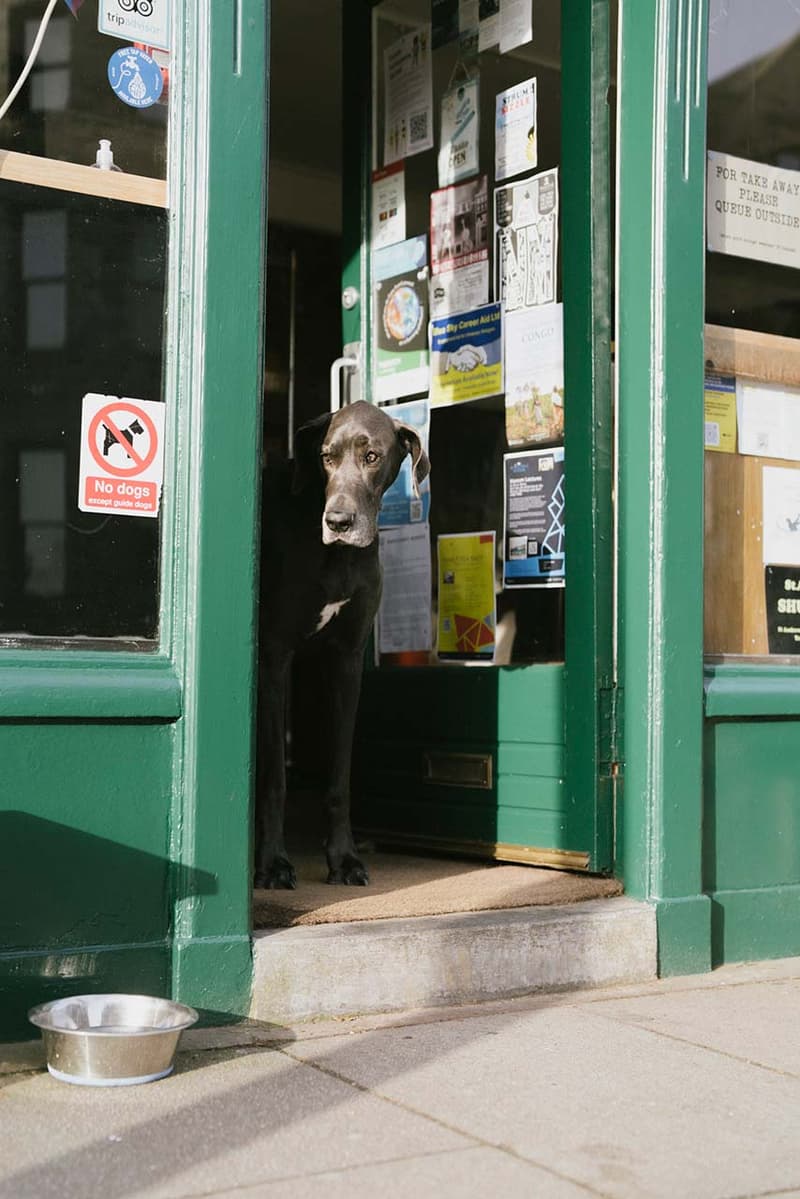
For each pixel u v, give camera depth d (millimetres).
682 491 3611
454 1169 2086
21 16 2797
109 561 2855
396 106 4508
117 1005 2596
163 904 2828
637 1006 3170
